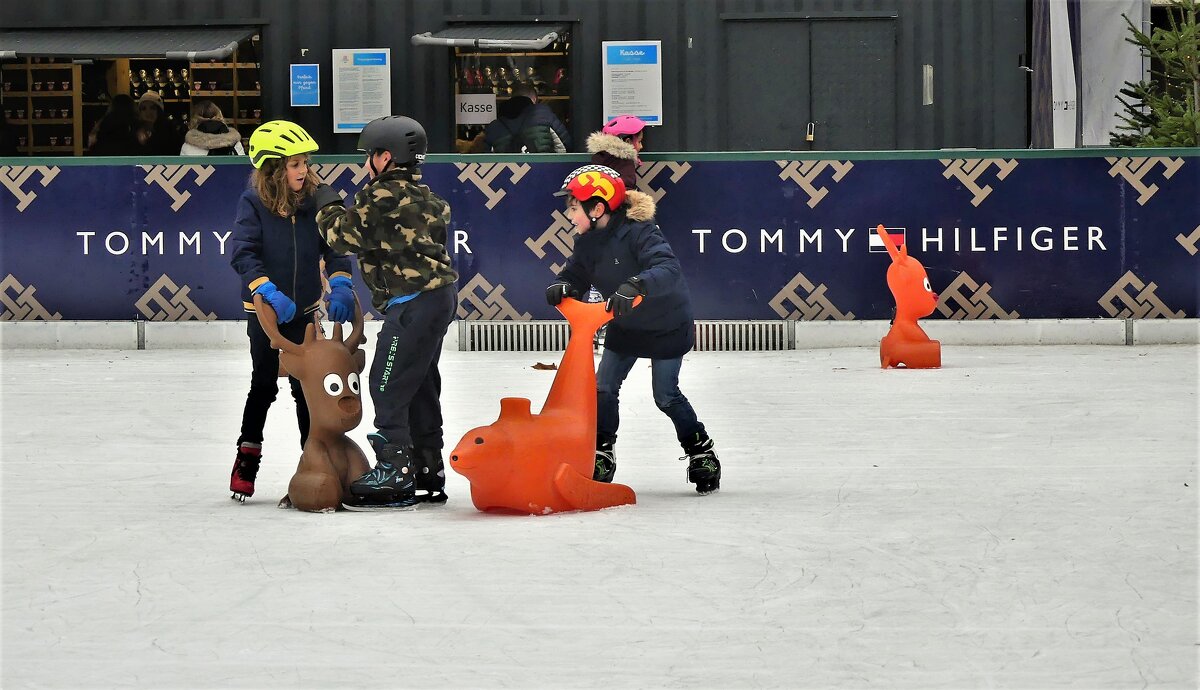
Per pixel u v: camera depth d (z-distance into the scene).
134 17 45.94
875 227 32.06
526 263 32.12
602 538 12.66
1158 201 31.98
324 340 14.37
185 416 21.28
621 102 45.59
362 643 9.39
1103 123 44.62
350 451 14.43
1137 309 32.12
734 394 23.75
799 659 9.00
